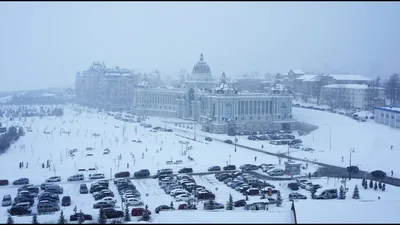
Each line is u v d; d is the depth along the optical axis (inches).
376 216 3420.3
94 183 5797.2
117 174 6338.6
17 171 6505.9
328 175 6510.8
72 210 4707.2
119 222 4146.2
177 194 5270.7
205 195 5162.4
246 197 5054.1
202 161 7362.2
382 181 6141.7
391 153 7652.6
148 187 5782.5
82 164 6983.3
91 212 4621.1
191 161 7327.8
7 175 6279.5
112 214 4451.3
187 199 5054.1
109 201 4867.1
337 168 7022.6
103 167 6855.3
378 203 3715.6
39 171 6545.3
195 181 6127.0
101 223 3949.3
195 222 3331.7
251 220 3380.9
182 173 6594.5
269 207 4825.3
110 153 7785.4
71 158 7377.0
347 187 5698.8
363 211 3518.7
